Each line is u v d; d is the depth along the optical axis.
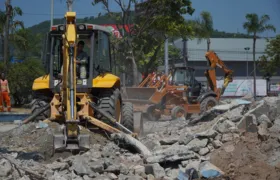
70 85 16.66
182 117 34.53
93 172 13.78
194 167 14.17
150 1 46.38
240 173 13.96
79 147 16.25
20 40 58.91
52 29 20.55
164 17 46.72
